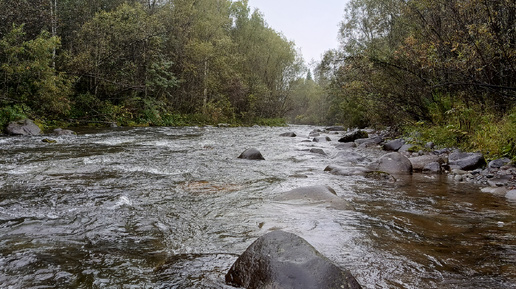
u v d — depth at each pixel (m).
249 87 34.97
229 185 4.83
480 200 4.17
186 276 2.08
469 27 6.95
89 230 2.86
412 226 3.12
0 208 3.38
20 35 13.48
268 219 3.26
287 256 1.96
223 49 28.39
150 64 21.56
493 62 7.27
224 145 10.52
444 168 6.48
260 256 2.02
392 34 12.84
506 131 6.61
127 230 2.90
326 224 3.13
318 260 1.92
